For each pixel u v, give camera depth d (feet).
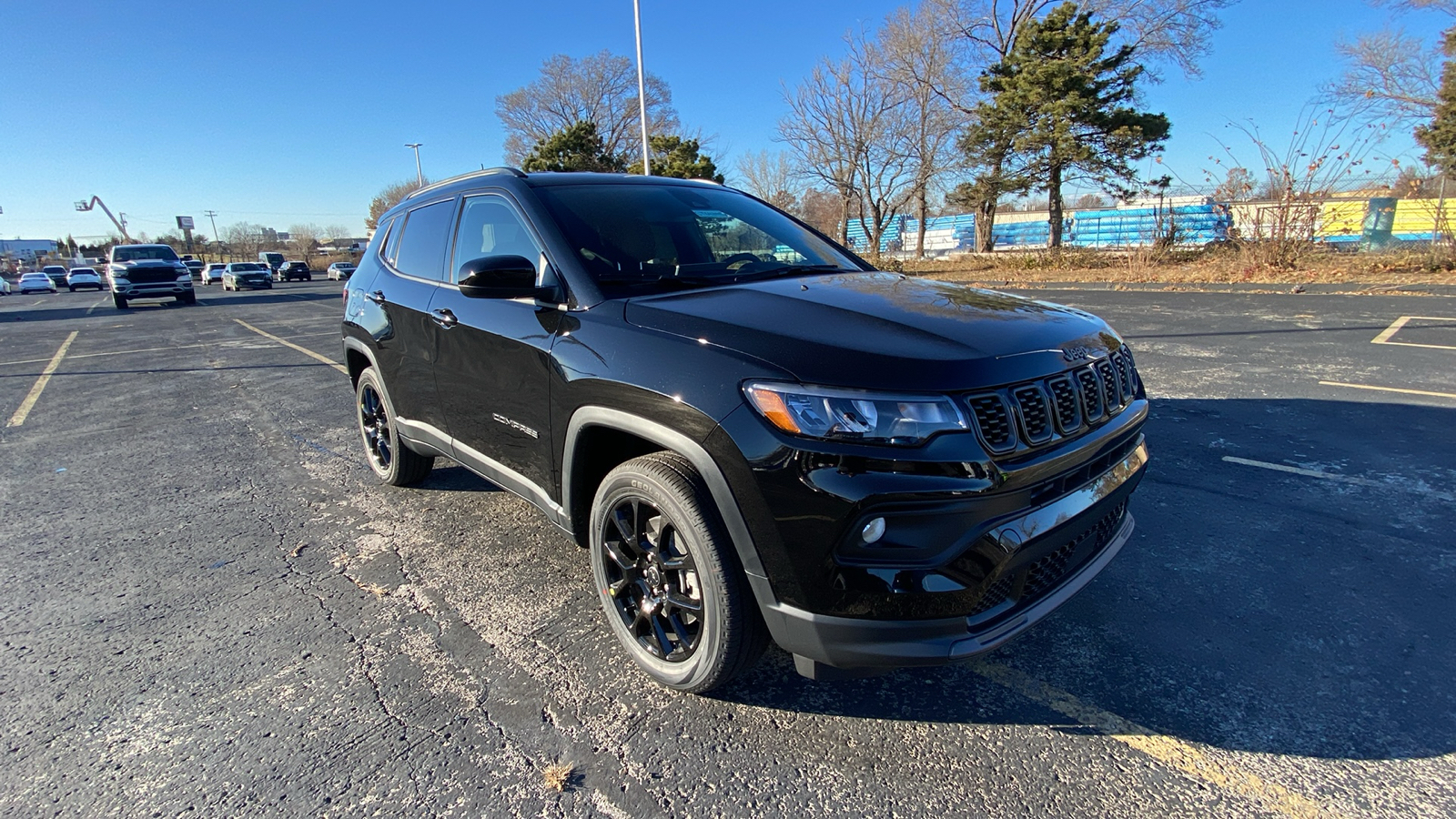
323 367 30.17
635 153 147.64
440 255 11.24
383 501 13.50
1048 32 72.95
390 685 7.89
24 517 13.11
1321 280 44.42
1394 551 10.27
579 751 6.84
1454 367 20.95
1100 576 9.86
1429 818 5.82
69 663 8.38
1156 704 7.30
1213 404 17.93
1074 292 47.52
